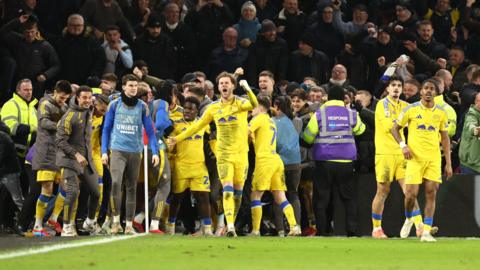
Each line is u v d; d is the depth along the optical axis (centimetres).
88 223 4056
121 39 5578
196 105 4128
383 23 6281
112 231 3928
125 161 3925
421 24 5875
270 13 6072
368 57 5712
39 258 2541
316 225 4316
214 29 5828
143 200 4209
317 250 2975
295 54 5600
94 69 5231
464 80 5753
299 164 4303
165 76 5522
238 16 6134
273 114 4312
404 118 3641
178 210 4294
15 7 5441
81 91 3950
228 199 3841
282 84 4972
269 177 4088
